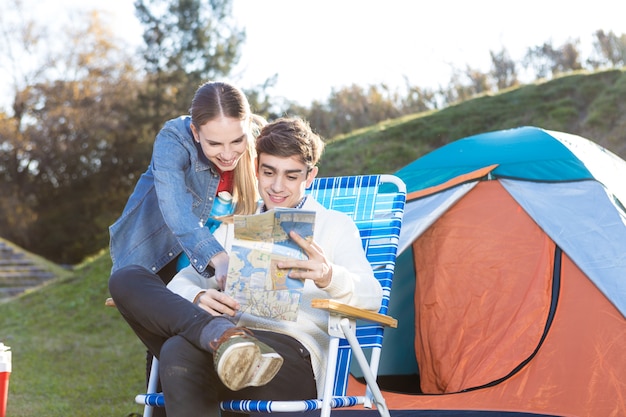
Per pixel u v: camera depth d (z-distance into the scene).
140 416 4.39
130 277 2.18
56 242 24.02
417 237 4.13
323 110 13.91
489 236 4.02
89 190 24.33
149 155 23.41
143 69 24.06
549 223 3.90
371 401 2.41
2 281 14.92
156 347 2.21
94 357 7.00
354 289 2.21
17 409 5.06
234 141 2.46
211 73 23.39
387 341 4.63
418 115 10.32
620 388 3.38
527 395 3.50
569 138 4.43
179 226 2.45
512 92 9.86
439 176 4.36
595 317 3.59
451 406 3.54
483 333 3.80
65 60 24.69
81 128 24.12
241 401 2.09
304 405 2.08
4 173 24.22
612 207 3.89
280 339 2.27
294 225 2.16
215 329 1.99
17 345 7.63
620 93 8.88
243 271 2.18
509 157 4.25
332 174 9.16
